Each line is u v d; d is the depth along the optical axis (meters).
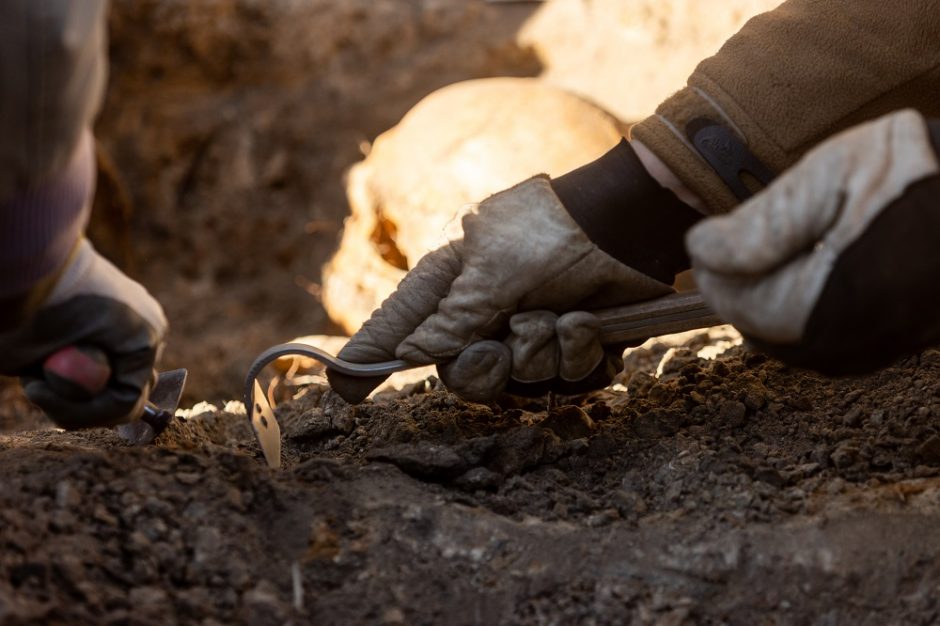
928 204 1.38
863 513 1.48
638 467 1.57
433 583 1.46
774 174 1.53
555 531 1.49
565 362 1.55
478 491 1.54
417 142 2.62
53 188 1.40
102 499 1.46
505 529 1.49
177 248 3.61
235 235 3.61
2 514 1.42
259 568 1.45
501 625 1.44
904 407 1.61
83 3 1.37
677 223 1.55
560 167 2.46
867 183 1.38
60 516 1.44
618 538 1.49
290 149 3.64
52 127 1.37
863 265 1.38
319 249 3.53
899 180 1.38
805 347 1.40
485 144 2.50
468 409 1.66
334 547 1.47
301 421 1.67
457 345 1.55
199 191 3.65
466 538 1.49
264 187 3.63
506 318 1.55
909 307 1.38
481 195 2.46
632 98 3.41
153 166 3.61
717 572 1.46
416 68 3.66
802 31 1.53
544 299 1.55
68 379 1.47
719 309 1.41
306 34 3.65
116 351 1.48
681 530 1.49
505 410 1.66
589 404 1.73
